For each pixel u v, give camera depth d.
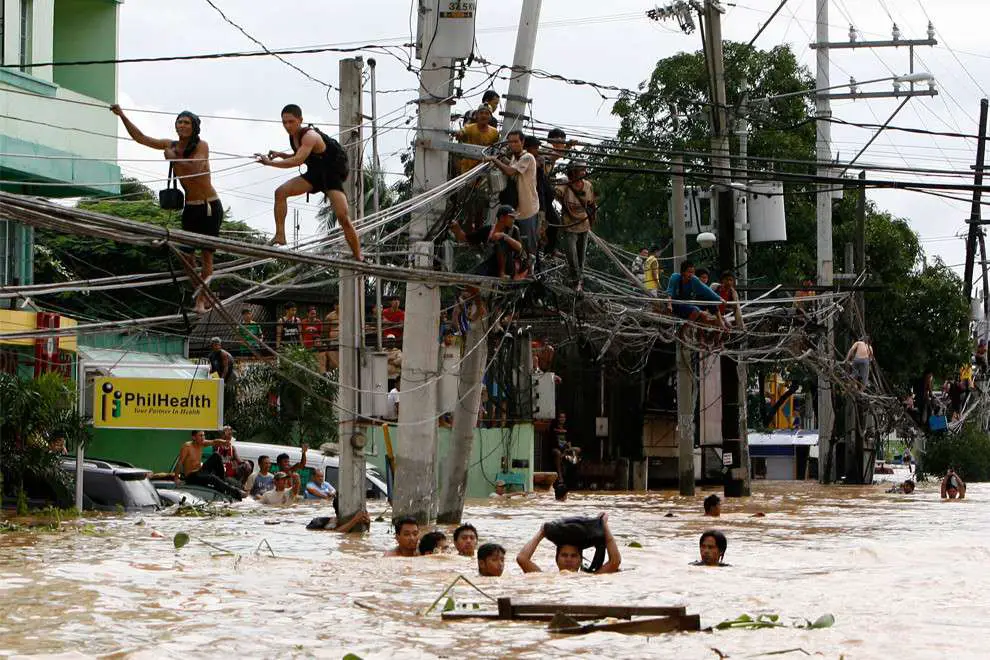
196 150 18.62
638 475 54.53
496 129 29.45
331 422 49.59
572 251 31.92
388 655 11.59
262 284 20.83
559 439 54.31
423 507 27.81
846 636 12.56
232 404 48.72
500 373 45.88
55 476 29.50
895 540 25.44
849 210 72.31
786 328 45.22
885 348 73.69
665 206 66.88
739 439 45.69
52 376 28.80
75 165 32.12
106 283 19.22
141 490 31.36
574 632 12.79
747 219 51.75
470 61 27.77
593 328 34.41
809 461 81.62
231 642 12.13
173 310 54.69
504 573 18.48
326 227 55.44
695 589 16.61
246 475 39.59
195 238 17.27
